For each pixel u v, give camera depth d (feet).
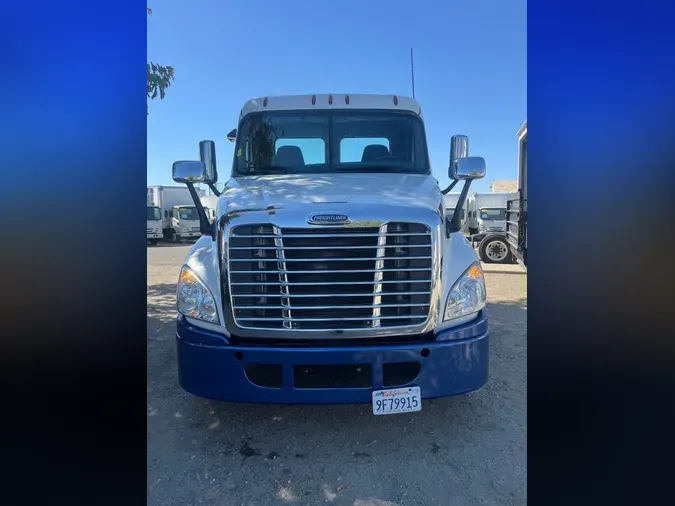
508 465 9.88
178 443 10.75
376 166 14.87
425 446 10.61
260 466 9.93
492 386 13.58
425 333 10.46
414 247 10.41
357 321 10.32
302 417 11.89
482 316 10.82
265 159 14.90
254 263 10.37
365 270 10.28
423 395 10.13
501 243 42.39
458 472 9.70
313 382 10.25
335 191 11.53
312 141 15.08
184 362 10.53
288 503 8.87
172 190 82.23
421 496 9.02
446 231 11.05
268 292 10.40
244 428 11.41
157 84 15.39
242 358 10.09
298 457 10.25
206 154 14.15
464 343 10.34
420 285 10.41
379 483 9.39
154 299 27.58
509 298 26.63
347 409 12.28
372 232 10.31
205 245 11.53
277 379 10.22
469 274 10.86
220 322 10.39
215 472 9.74
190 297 10.67
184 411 12.21
